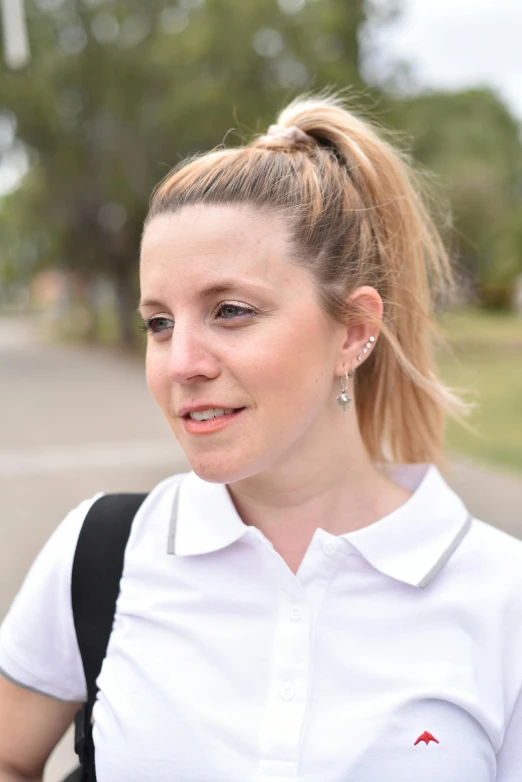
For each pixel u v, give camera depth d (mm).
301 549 1326
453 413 1533
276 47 14797
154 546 1333
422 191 1626
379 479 1390
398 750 1133
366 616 1219
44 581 1351
